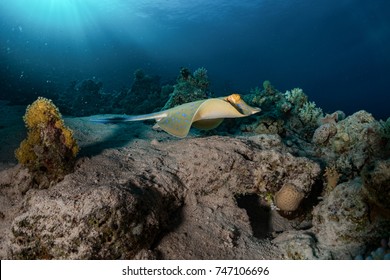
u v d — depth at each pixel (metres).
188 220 0.76
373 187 0.66
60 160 0.75
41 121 0.74
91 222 0.57
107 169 0.79
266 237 0.80
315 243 0.70
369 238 0.68
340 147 1.18
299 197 0.81
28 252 0.60
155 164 0.84
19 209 0.74
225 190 0.84
